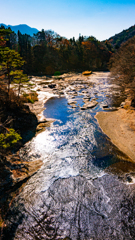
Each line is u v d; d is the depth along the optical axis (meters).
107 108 33.12
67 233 10.45
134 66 32.66
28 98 37.03
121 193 13.28
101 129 24.16
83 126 25.56
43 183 14.62
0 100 22.42
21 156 18.09
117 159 17.53
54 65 92.75
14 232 10.55
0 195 12.62
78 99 40.97
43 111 32.59
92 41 122.69
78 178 15.13
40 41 105.44
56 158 18.11
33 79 69.88
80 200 12.85
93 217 11.43
